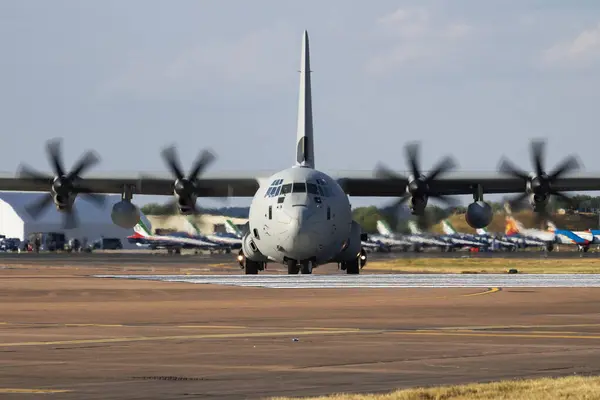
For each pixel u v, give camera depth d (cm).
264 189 15700
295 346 5762
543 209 18025
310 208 14862
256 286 11906
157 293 10525
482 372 4750
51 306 8725
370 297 9919
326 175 15688
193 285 12112
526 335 6319
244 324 7081
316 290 11106
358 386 4366
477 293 10525
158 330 6650
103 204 19000
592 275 16075
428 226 18738
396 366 4956
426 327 6856
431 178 17938
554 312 8094
